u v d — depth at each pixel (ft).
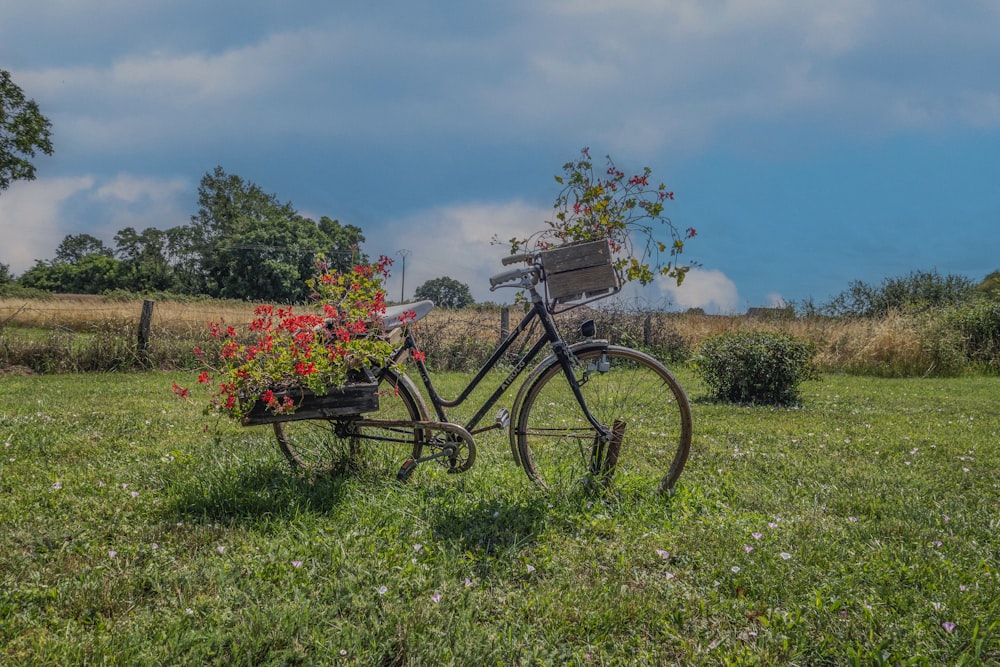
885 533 10.62
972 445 17.84
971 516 11.55
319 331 11.70
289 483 12.01
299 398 11.19
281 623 7.21
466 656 6.78
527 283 11.64
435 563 9.00
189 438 16.93
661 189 13.15
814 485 13.47
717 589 8.43
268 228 241.96
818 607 7.86
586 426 12.75
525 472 12.23
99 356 37.81
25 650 6.81
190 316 52.95
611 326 50.52
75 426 18.43
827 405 27.89
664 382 12.21
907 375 44.83
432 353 43.32
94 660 6.61
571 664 6.81
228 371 11.23
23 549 9.40
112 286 256.11
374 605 7.71
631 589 8.43
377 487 12.05
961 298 69.97
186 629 7.18
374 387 11.46
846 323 54.39
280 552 9.11
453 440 12.25
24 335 39.11
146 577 8.38
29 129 99.04
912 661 6.75
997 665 6.89
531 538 10.02
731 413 24.86
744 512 11.35
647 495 11.69
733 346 29.22
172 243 261.03
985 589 8.48
